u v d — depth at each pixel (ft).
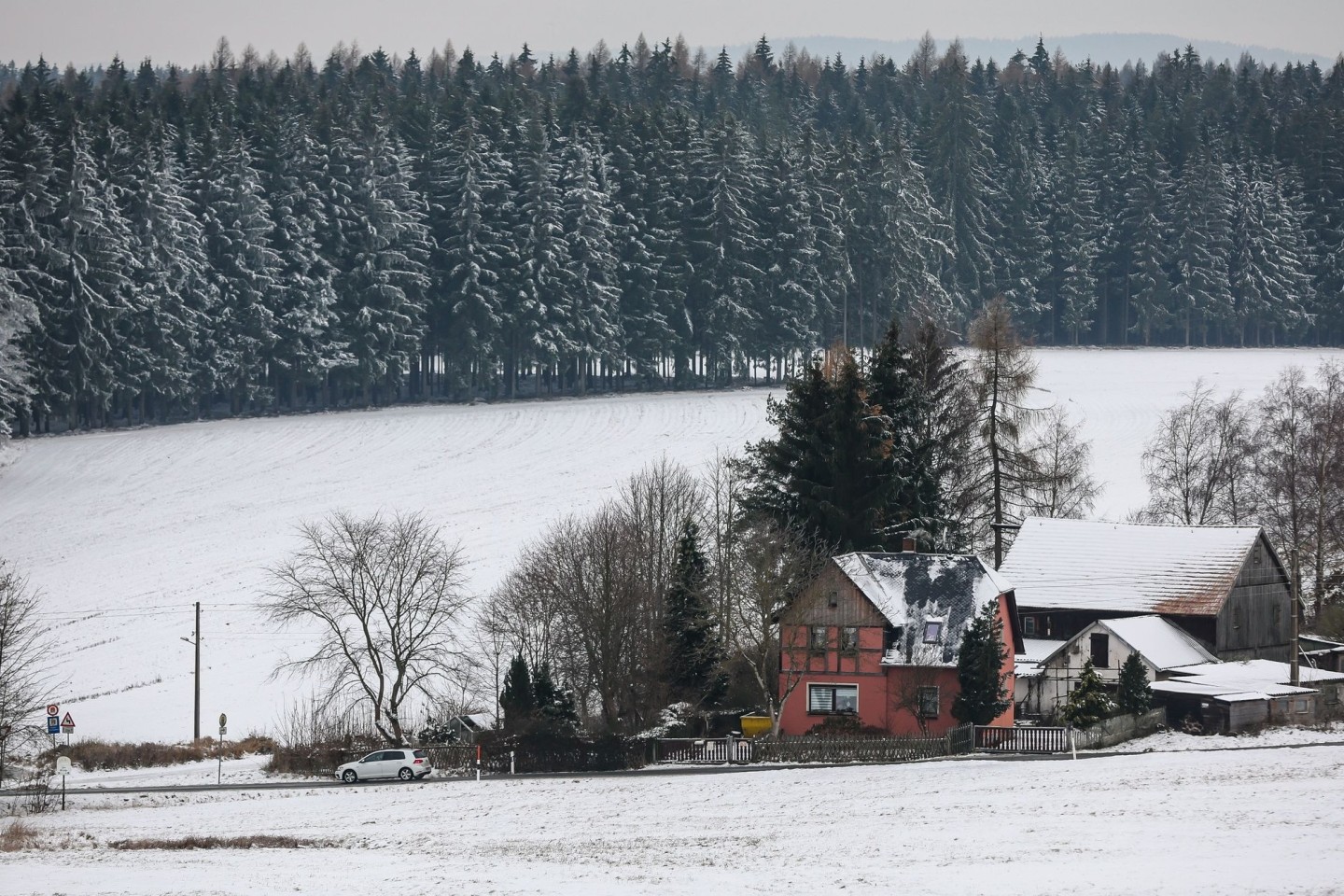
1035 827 327.26
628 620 550.36
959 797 381.19
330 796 448.65
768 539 551.59
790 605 534.78
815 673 540.11
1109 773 411.34
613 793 424.87
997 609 540.11
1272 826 311.88
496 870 295.07
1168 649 582.76
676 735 525.34
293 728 559.38
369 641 548.72
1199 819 325.21
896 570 554.87
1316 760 416.46
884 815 358.64
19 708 513.86
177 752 542.16
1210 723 523.29
